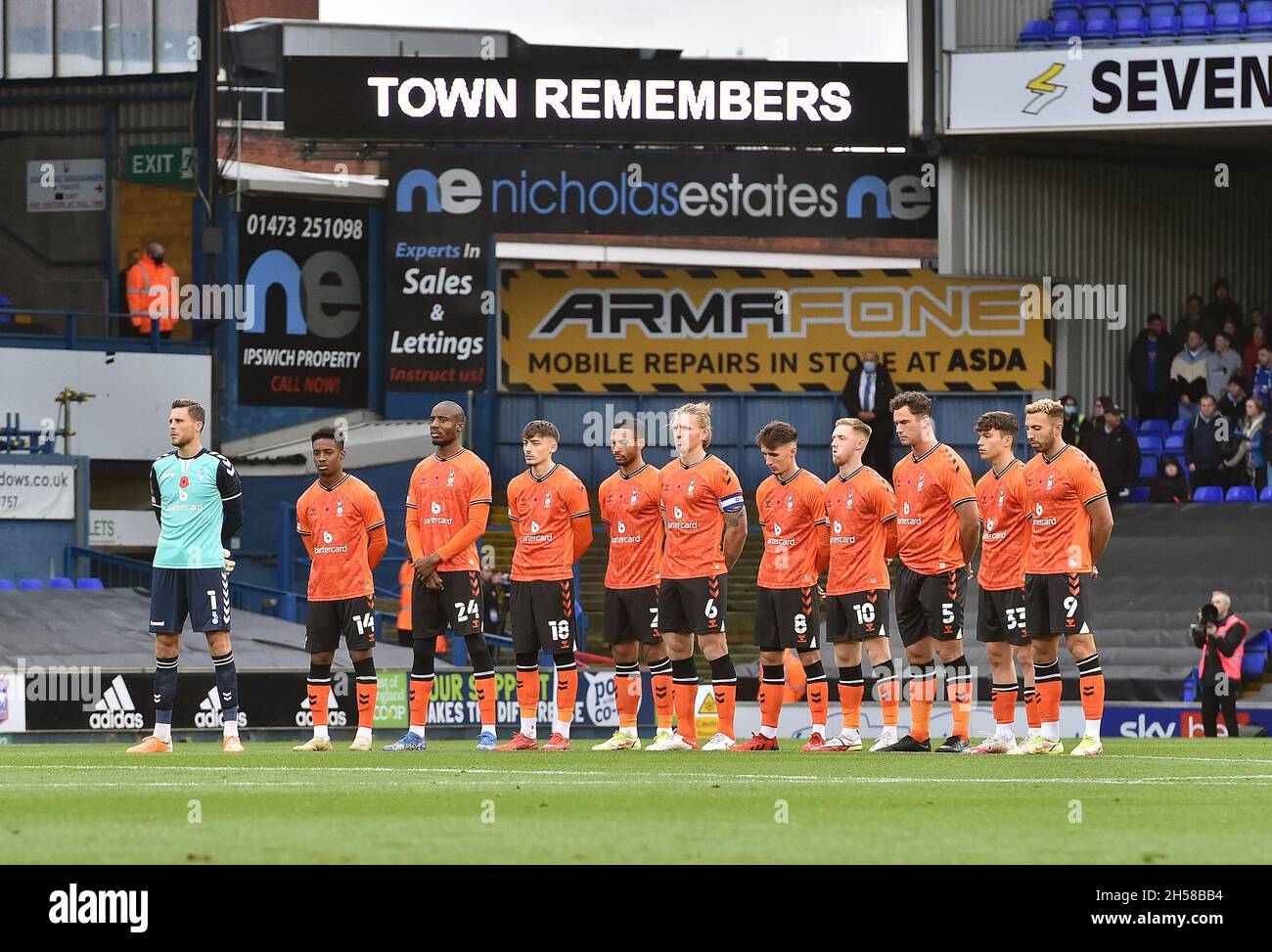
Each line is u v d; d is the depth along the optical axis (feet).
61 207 105.60
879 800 28.12
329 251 108.37
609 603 50.39
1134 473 99.86
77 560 86.48
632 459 50.14
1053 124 97.55
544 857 20.47
